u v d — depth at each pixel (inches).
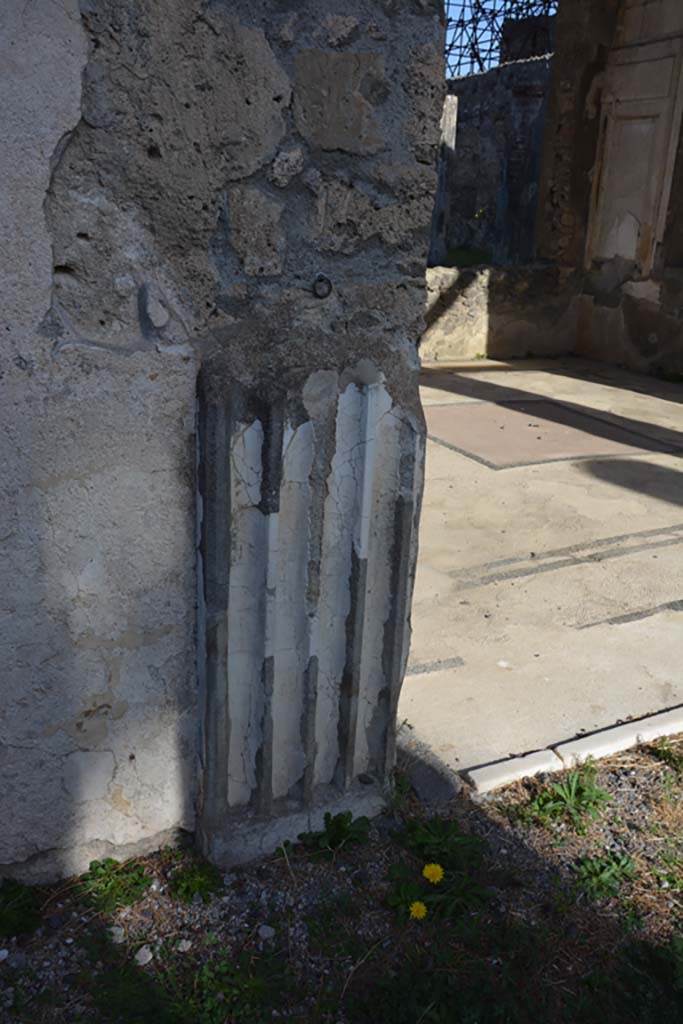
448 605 140.1
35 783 77.4
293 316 72.8
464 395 291.1
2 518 68.4
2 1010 69.5
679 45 304.3
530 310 364.2
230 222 68.7
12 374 65.3
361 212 72.6
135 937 76.9
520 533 170.9
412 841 87.1
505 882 85.0
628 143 333.7
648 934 80.0
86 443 69.4
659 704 114.3
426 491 192.5
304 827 87.3
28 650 72.9
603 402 289.0
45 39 59.1
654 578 152.3
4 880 79.5
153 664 78.4
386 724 88.3
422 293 77.0
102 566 73.4
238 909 80.2
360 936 78.1
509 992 73.1
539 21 656.4
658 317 332.5
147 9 61.2
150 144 64.5
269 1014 70.7
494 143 556.1
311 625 80.2
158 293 68.3
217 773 81.2
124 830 83.0
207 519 73.5
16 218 62.1
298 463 74.7
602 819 94.2
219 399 70.5
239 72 65.4
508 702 113.2
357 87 69.4
